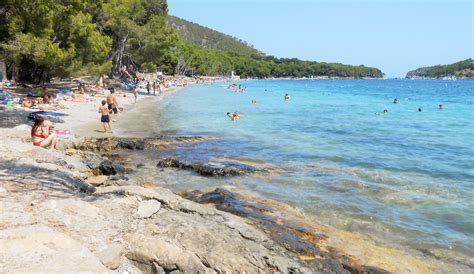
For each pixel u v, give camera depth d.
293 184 12.98
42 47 23.20
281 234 8.50
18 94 30.70
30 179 8.85
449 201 11.80
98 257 6.17
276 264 6.93
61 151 14.97
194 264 6.62
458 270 7.75
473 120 34.41
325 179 13.70
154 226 7.47
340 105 49.66
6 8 19.27
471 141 23.16
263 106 43.72
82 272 5.14
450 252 8.52
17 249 5.43
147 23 57.22
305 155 17.78
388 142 22.30
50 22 22.53
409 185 13.41
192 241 7.14
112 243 6.68
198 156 16.66
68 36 34.06
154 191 9.26
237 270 6.68
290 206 10.79
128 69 69.25
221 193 11.40
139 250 6.69
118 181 11.84
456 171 15.58
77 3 26.20
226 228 7.82
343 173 14.66
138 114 30.95
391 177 14.41
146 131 22.75
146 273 6.64
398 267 7.66
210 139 20.83
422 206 11.33
